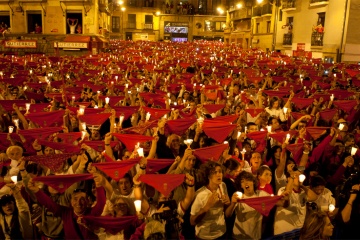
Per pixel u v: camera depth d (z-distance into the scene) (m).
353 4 26.38
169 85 12.87
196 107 9.22
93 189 5.37
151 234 3.94
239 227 4.81
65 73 15.68
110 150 6.12
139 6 62.59
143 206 4.74
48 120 8.10
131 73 15.93
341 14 27.06
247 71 17.06
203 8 66.00
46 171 5.83
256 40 43.28
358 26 26.72
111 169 4.87
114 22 61.50
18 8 31.84
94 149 6.43
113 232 4.34
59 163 5.29
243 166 6.27
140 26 63.00
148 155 6.16
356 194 5.07
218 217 4.73
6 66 17.42
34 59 21.34
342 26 26.88
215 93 11.02
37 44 30.45
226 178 5.57
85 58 22.48
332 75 17.44
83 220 4.25
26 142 6.91
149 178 4.68
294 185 5.00
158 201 4.86
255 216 4.79
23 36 31.09
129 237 4.43
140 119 9.18
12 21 32.31
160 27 64.94
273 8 38.97
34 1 31.52
